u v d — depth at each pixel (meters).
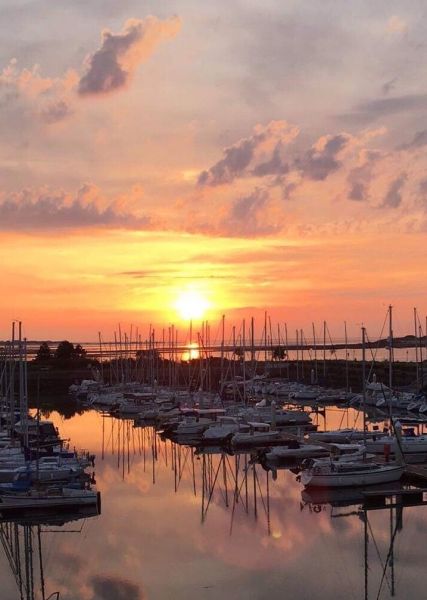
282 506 52.00
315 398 128.38
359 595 35.00
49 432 81.62
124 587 36.59
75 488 51.44
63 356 199.50
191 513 50.34
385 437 69.81
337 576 37.72
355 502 52.81
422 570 38.56
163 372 169.25
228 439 82.44
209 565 39.59
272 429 82.75
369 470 55.44
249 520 48.22
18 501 48.97
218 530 46.00
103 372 178.62
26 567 39.78
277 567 39.09
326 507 51.59
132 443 84.38
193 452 77.38
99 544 43.44
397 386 135.88
